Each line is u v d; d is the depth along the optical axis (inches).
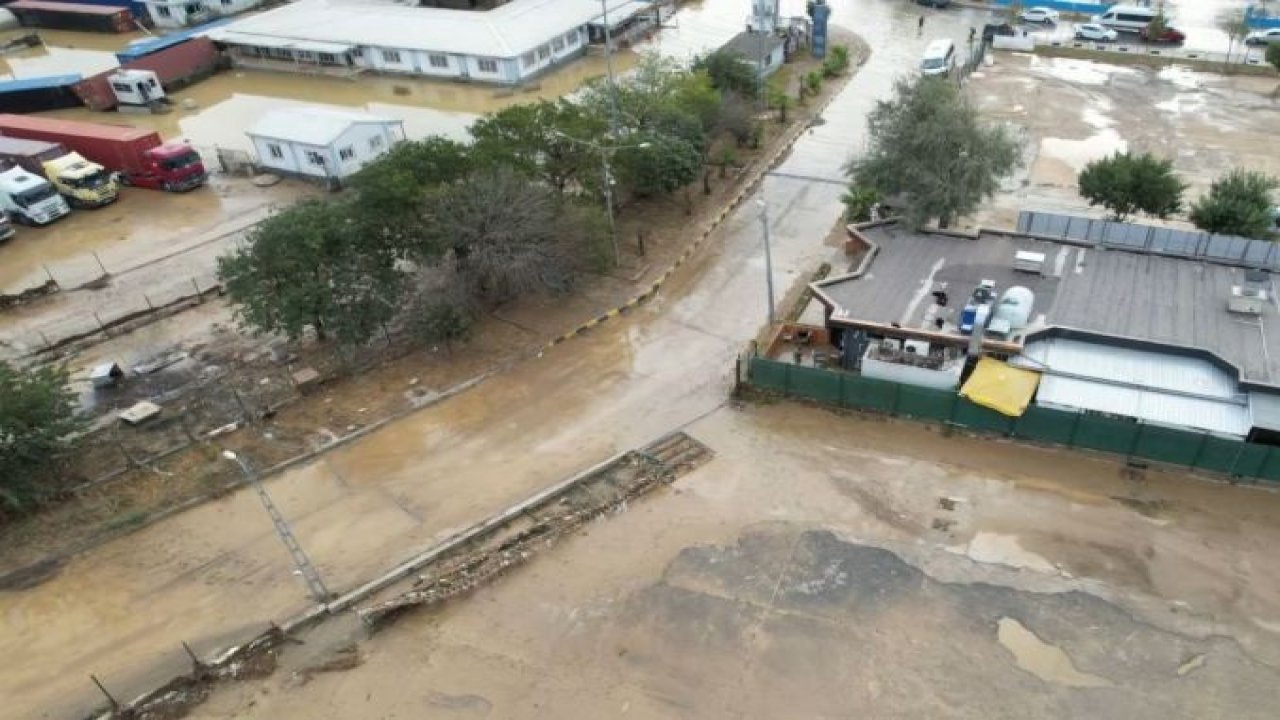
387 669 1018.7
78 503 1275.8
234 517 1248.2
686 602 1070.4
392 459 1337.4
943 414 1314.0
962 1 3321.9
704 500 1227.2
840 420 1357.0
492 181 1593.3
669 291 1718.8
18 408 1223.5
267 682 1011.3
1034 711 916.0
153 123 2800.2
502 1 3523.6
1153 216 1729.8
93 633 1079.6
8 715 983.0
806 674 973.2
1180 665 954.7
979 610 1032.2
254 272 1456.7
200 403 1481.3
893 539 1141.7
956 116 1582.2
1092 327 1318.9
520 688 984.9
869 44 3004.4
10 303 1820.9
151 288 1860.2
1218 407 1181.7
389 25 3065.9
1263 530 1116.5
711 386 1446.9
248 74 3171.8
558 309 1669.5
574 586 1108.5
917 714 922.1
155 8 3703.3
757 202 2037.4
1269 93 2395.4
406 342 1600.6
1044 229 1685.5
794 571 1101.7
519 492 1256.8
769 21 2888.8
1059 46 2812.5
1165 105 2373.3
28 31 3821.4
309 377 1489.9
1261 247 1507.1
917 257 1536.7
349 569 1147.3
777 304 1643.7
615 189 1871.3
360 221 1528.1
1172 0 3147.1
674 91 2139.5
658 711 947.3
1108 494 1185.4
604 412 1407.5
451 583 1115.3
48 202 2148.1
